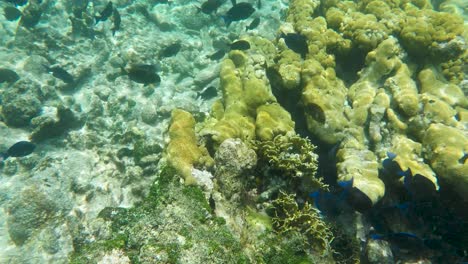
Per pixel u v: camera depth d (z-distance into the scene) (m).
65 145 1.80
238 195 0.99
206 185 1.01
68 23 2.90
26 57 2.36
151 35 2.80
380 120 1.43
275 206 1.05
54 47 2.48
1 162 1.67
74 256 0.79
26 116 1.86
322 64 1.66
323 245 0.98
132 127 1.81
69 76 1.95
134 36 2.71
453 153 1.19
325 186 1.13
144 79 1.53
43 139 1.81
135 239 0.80
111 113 2.02
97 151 1.72
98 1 3.10
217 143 1.19
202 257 0.75
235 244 0.83
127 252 0.78
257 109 1.43
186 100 2.05
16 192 1.51
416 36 1.62
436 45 1.62
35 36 2.50
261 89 1.46
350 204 0.99
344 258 1.14
